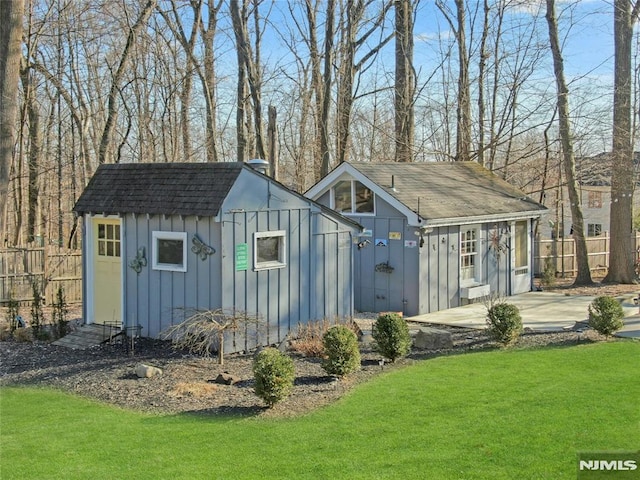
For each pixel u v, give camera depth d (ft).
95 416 31.14
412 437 26.99
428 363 40.09
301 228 47.65
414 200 59.21
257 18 98.73
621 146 78.23
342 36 90.43
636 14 77.25
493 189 70.95
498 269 67.77
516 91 88.28
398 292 59.41
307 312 48.29
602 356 40.34
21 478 23.85
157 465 24.75
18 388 36.73
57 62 90.94
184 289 44.19
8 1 52.08
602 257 92.79
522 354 41.73
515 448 25.49
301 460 24.91
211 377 37.50
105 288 48.96
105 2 83.15
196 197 43.29
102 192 48.19
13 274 66.54
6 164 53.47
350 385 35.24
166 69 89.15
